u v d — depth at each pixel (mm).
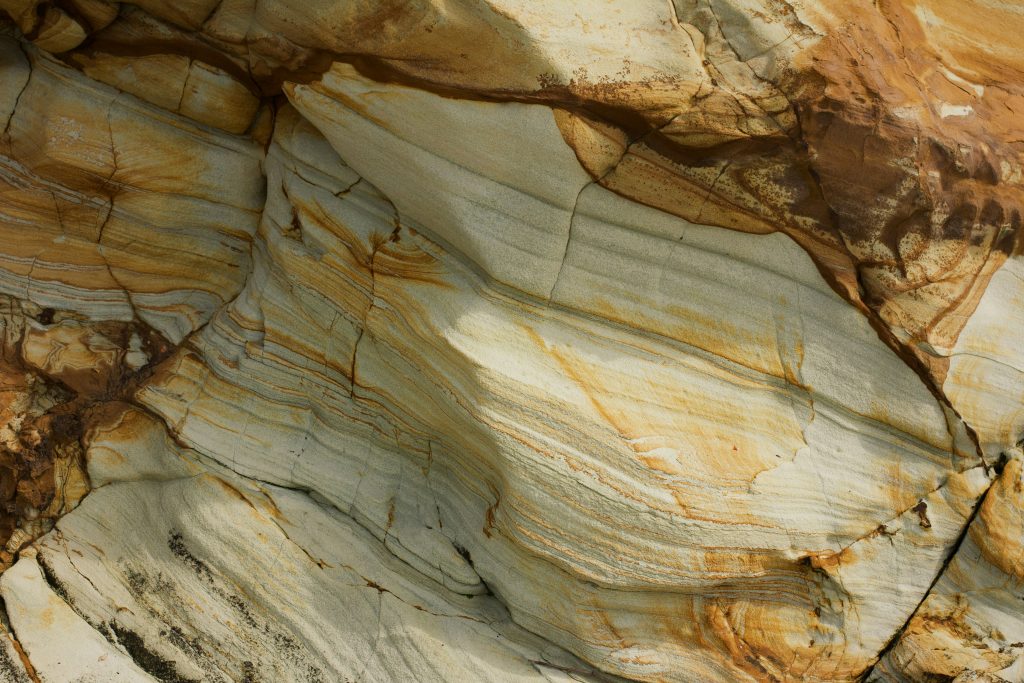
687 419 3568
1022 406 3656
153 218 4398
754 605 3637
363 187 3928
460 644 3818
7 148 4262
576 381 3521
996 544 3613
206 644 4012
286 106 4152
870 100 3215
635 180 3375
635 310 3584
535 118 3271
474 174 3473
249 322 4316
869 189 3293
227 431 4242
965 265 3531
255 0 3562
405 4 3188
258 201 4477
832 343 3584
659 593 3629
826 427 3639
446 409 3707
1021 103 3584
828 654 3656
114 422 4336
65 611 4094
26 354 4348
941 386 3570
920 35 3559
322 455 4215
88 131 4148
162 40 3928
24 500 4273
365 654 3883
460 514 3980
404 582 3979
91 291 4477
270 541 4035
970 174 3373
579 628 3688
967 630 3643
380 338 3930
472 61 3260
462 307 3604
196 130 4266
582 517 3508
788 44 3229
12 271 4363
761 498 3504
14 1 3729
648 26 3268
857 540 3611
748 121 3203
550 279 3549
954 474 3660
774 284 3547
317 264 4047
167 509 4168
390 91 3457
